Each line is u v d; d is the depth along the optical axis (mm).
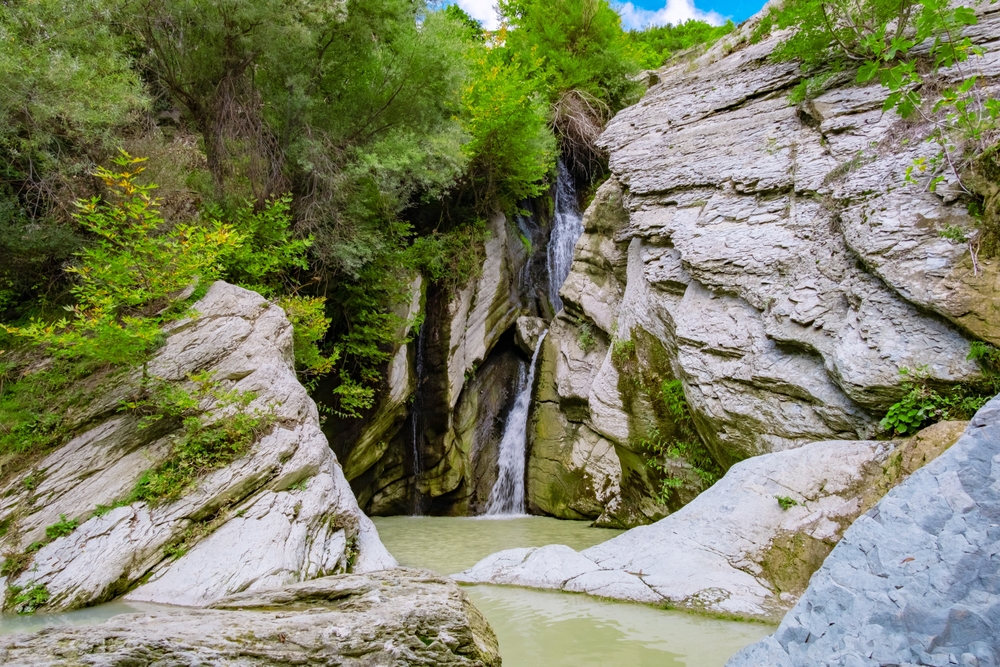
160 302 7012
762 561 5324
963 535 3174
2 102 6488
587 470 10789
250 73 9781
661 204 9938
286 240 8609
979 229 5824
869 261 6457
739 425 7551
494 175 13250
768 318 7398
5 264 7484
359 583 4332
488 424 13227
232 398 6238
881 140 7398
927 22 5977
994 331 5387
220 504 5746
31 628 4332
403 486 12281
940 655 2758
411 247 11656
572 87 16984
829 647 3119
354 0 10055
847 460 5594
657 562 5734
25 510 5461
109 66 7113
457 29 13297
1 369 6613
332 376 10281
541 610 5207
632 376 9859
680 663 4020
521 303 14633
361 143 10812
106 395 6332
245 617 3555
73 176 7535
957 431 4992
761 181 8484
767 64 9992
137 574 5148
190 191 8711
